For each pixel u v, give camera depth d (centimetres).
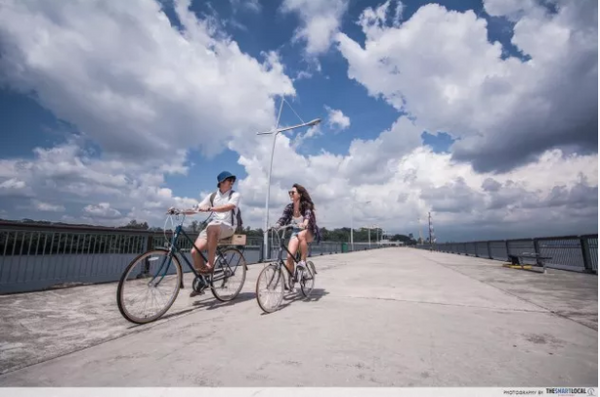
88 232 545
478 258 1545
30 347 239
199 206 400
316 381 182
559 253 866
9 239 448
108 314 343
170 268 346
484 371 196
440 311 354
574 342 250
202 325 297
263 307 344
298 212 447
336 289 520
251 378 186
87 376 190
